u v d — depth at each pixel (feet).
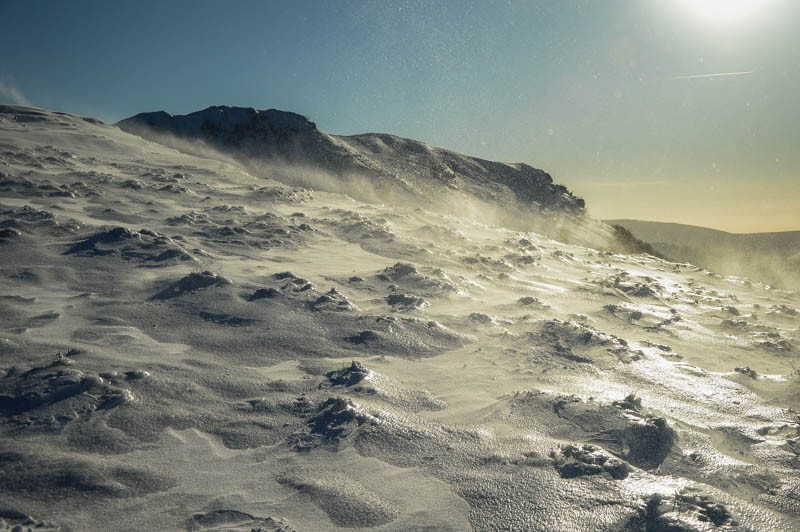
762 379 16.52
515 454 11.12
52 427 11.39
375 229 32.68
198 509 9.44
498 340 17.98
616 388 14.82
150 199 33.71
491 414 12.83
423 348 16.92
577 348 17.51
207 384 13.66
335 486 10.08
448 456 11.05
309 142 161.89
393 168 164.14
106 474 10.18
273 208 36.73
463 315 20.17
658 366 16.71
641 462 11.19
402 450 11.25
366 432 11.75
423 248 30.58
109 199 32.32
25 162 38.17
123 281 20.16
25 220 25.04
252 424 12.12
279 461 10.88
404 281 23.48
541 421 12.51
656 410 13.66
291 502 9.66
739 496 10.28
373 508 9.50
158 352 15.11
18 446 10.69
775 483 10.77
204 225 28.91
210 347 15.74
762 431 12.99
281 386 13.85
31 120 54.34
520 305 22.21
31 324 16.24
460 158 191.01
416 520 9.21
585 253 41.45
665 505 9.59
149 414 12.13
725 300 29.14
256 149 156.46
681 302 27.02
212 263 23.16
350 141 181.98
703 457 11.46
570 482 10.19
